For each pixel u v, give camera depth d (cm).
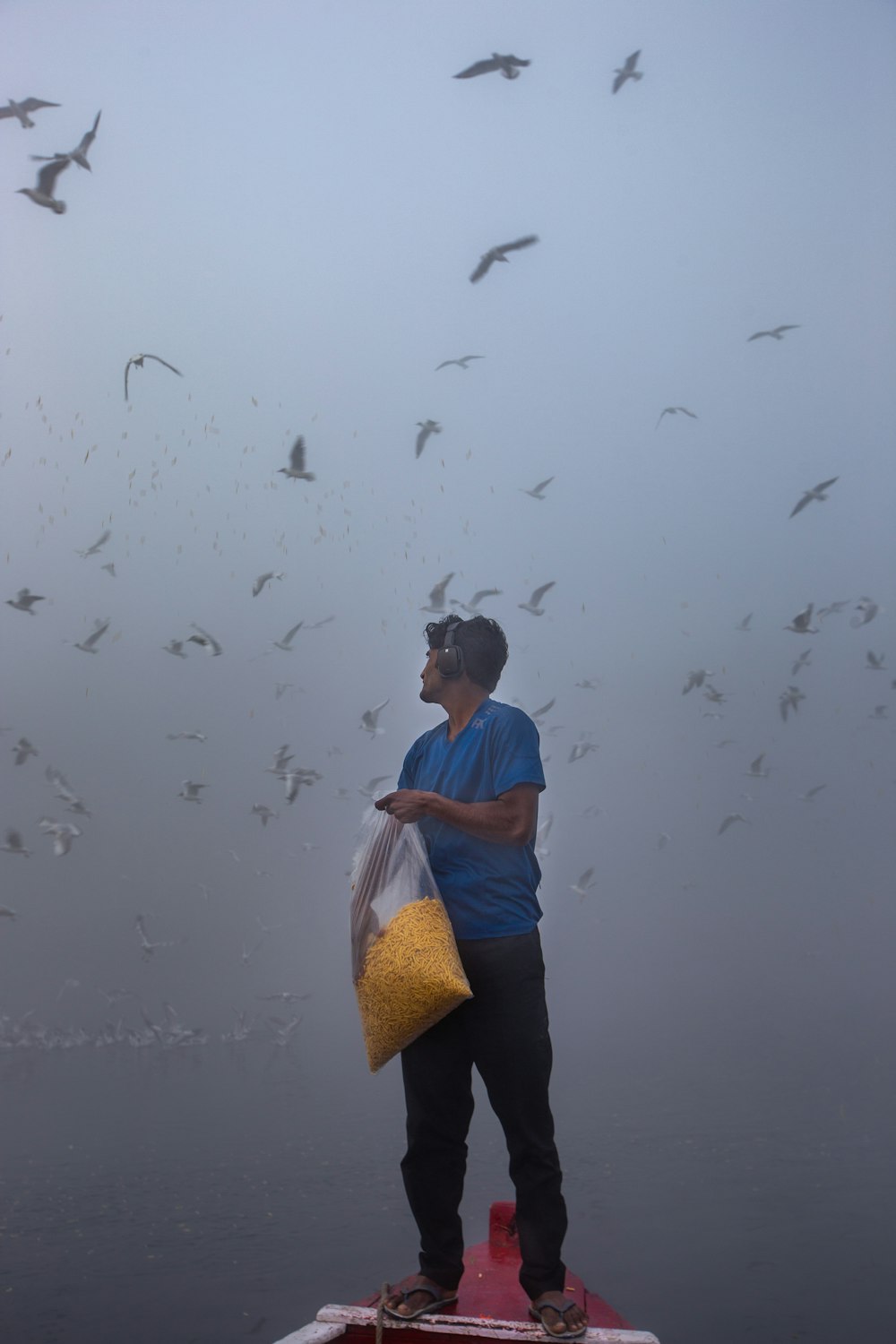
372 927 214
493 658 235
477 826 212
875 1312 414
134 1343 400
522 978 211
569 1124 755
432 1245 212
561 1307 194
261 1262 507
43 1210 587
